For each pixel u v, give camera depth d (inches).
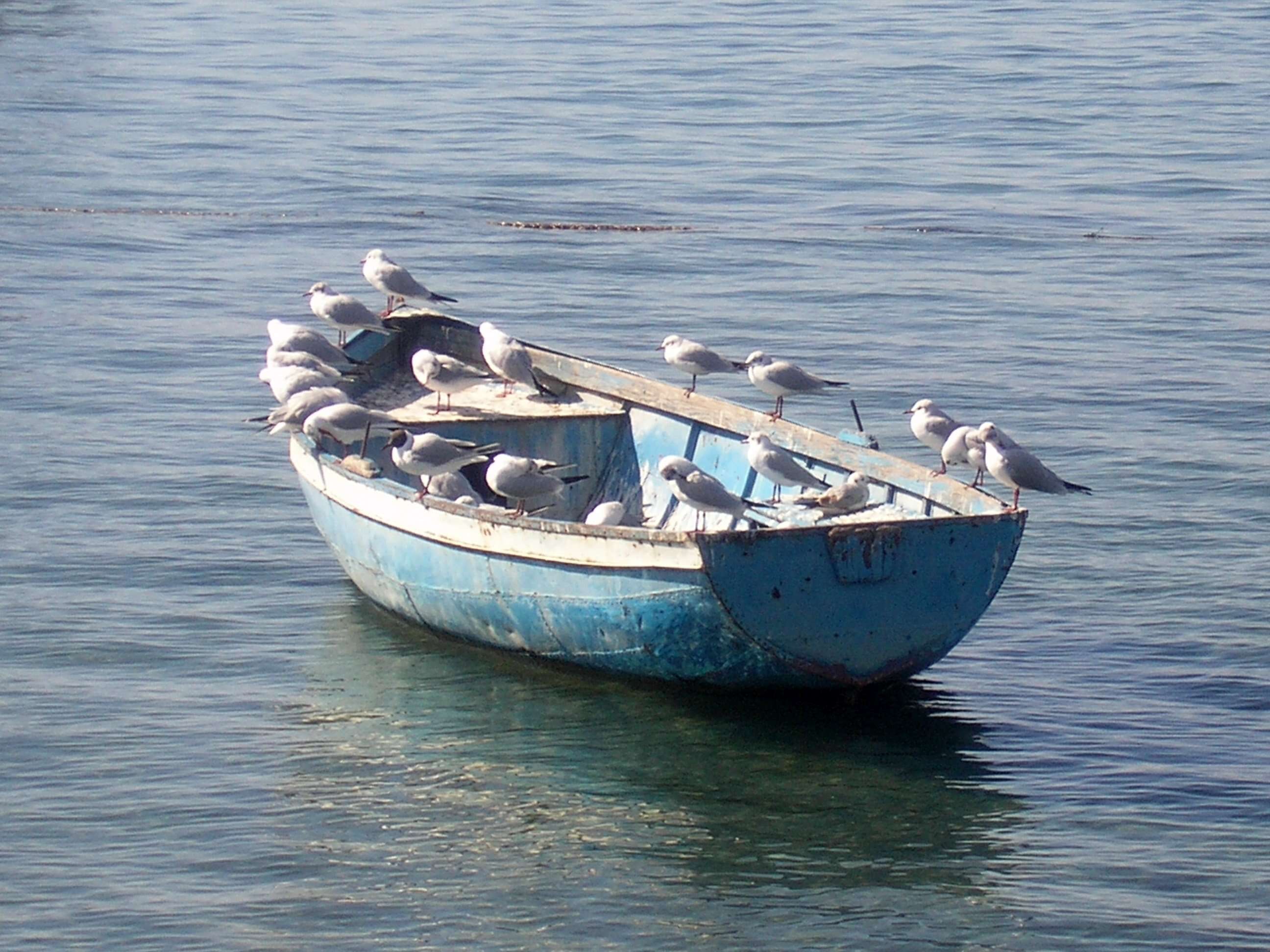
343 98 2274.9
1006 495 1100.5
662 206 1814.7
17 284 1535.4
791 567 748.0
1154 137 2071.9
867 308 1498.5
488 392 1013.2
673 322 1454.2
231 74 2406.5
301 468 939.3
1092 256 1651.1
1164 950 646.5
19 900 671.8
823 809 745.0
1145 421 1227.9
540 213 1787.6
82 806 738.8
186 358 1354.6
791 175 1926.7
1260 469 1138.0
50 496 1087.6
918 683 853.8
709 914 669.3
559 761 780.0
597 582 788.0
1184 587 967.0
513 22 2768.2
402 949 645.9
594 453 972.6
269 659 879.1
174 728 805.9
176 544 1021.2
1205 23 2704.2
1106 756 784.3
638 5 2910.9
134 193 1840.6
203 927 657.6
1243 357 1366.9
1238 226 1749.5
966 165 1967.3
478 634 860.0
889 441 1200.8
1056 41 2571.4
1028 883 690.2
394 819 733.9
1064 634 911.0
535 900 679.1
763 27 2706.7
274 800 745.6
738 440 928.3
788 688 791.7
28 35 2672.2
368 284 1567.4
